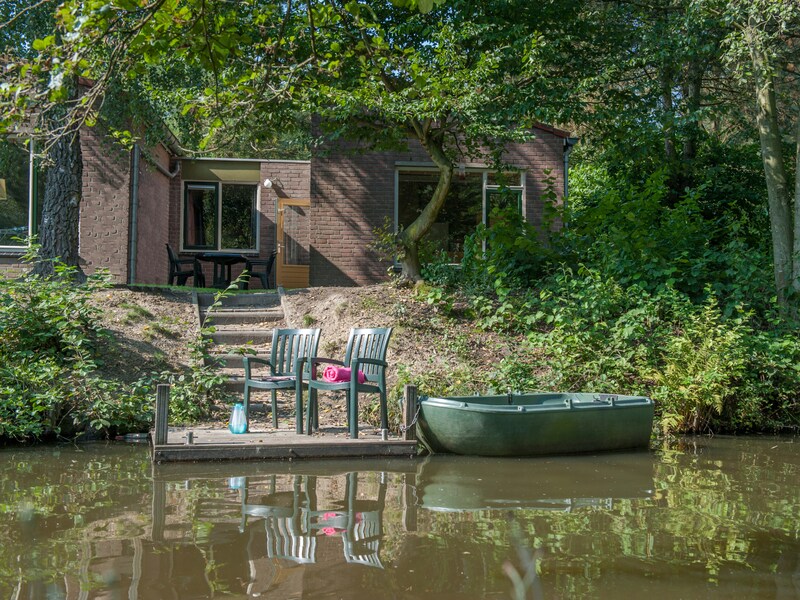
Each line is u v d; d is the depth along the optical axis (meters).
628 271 12.02
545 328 11.70
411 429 7.56
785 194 12.27
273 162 19.61
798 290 11.66
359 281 16.44
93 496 5.27
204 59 4.83
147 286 12.44
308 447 7.14
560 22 13.23
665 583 3.48
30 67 3.88
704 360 9.82
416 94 10.00
